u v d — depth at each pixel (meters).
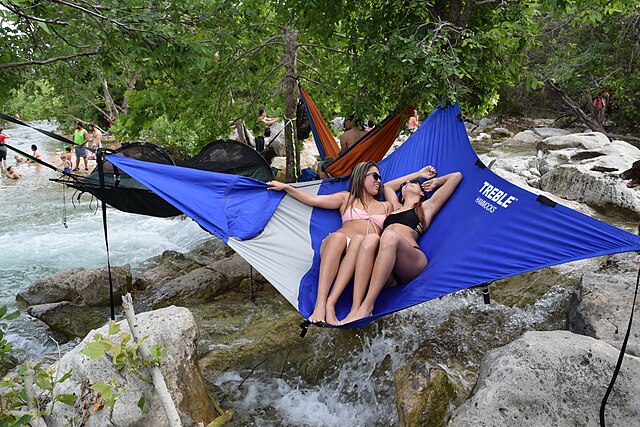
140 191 4.70
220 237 3.97
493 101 6.52
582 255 3.26
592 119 16.78
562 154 10.30
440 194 4.31
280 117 8.03
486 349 4.12
